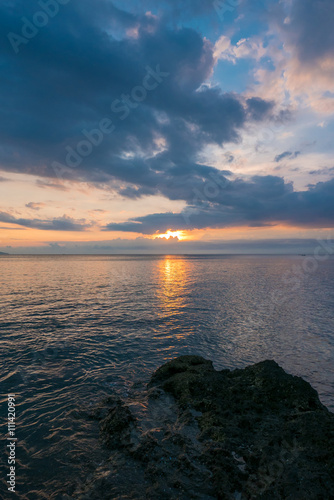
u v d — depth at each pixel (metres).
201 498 4.97
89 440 7.04
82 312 24.12
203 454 6.01
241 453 6.08
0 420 8.09
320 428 6.57
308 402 8.33
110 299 31.38
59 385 10.60
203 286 45.94
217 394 8.80
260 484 5.22
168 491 5.12
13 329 18.28
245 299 33.06
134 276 65.06
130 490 5.19
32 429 7.61
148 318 22.56
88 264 131.38
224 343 16.75
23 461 6.27
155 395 9.21
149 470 5.62
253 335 18.50
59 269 87.81
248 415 7.70
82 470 5.91
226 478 5.29
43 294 34.16
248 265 133.88
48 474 5.84
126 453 6.28
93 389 10.31
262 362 10.46
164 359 13.91
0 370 11.81
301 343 17.00
